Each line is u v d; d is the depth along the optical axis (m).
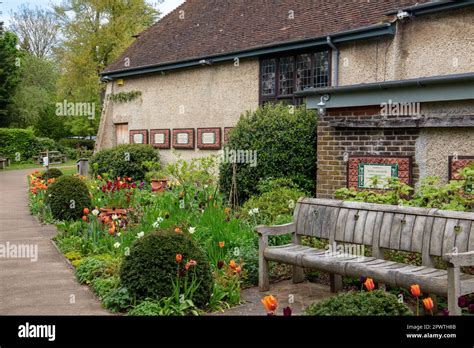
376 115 8.38
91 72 31.97
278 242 7.30
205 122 17.03
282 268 6.85
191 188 10.84
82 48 31.97
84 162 21.08
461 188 6.72
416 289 4.00
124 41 31.55
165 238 5.45
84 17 32.19
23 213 13.05
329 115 9.11
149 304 5.06
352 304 3.59
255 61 15.29
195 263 5.19
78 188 11.22
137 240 5.57
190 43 18.27
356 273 5.15
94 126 37.97
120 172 17.30
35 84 44.81
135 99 20.02
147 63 19.11
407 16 11.55
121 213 9.12
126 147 17.84
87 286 6.28
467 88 7.32
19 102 39.12
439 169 7.64
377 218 5.69
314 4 15.12
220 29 17.72
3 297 5.82
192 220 8.08
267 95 14.98
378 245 5.62
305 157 10.53
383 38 12.14
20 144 35.88
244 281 6.35
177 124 18.12
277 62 14.66
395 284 4.80
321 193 9.20
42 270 7.08
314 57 13.71
